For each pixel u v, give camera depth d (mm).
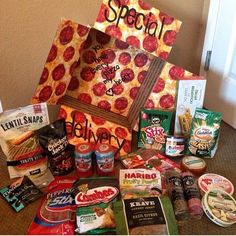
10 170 869
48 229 722
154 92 960
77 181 853
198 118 933
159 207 752
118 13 833
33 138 842
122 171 890
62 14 934
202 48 1189
